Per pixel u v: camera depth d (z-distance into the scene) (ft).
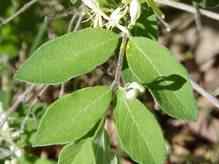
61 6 0.83
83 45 0.45
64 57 0.44
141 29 0.53
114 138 0.80
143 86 0.45
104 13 0.50
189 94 0.45
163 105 0.45
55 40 0.44
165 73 0.45
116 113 0.44
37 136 0.42
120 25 0.48
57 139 0.42
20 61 0.87
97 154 0.43
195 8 0.63
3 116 0.70
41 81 0.43
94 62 0.44
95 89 0.43
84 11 0.58
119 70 0.45
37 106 0.70
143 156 0.42
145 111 0.43
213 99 0.61
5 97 0.82
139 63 0.46
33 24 0.85
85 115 0.43
